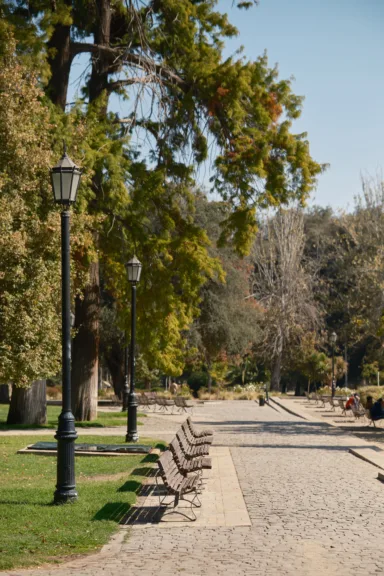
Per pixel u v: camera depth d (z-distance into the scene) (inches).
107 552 359.3
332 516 451.8
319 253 3528.5
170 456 482.9
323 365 2783.0
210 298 2194.9
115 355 2231.8
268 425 1284.4
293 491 549.0
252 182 1138.0
